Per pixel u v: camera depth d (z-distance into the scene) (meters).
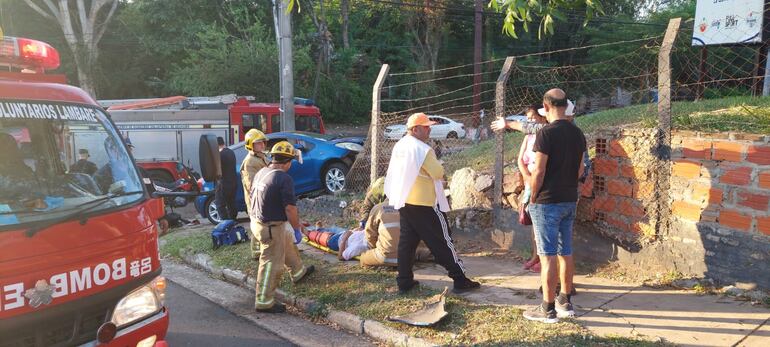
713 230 4.92
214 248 8.08
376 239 6.53
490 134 11.41
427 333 4.61
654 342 4.05
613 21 34.72
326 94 38.41
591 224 5.91
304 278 6.22
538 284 5.53
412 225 5.36
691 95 8.95
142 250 3.31
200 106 18.77
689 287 5.01
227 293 6.44
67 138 3.49
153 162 16.97
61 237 2.92
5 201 2.99
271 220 5.55
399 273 5.51
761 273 4.63
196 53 29.78
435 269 6.30
